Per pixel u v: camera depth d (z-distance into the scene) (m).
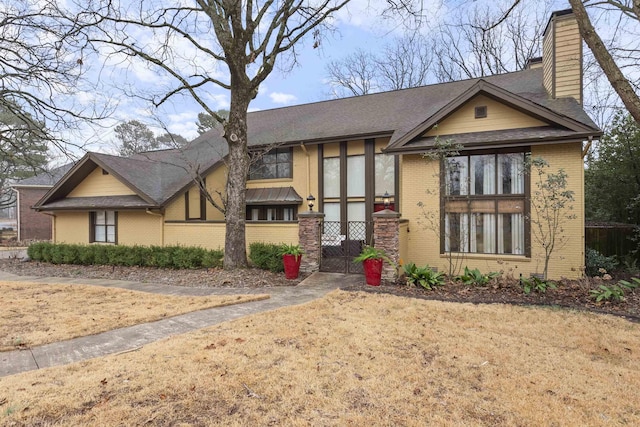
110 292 7.93
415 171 10.09
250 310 6.23
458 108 9.72
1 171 25.50
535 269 8.86
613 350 4.45
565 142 8.34
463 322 5.44
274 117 17.41
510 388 3.48
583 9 7.09
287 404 3.15
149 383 3.46
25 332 5.09
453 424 2.88
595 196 13.97
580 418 3.00
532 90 11.16
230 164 10.07
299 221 9.63
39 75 11.09
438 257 9.82
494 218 9.41
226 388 3.39
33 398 3.16
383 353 4.27
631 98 6.73
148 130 31.25
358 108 15.19
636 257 11.02
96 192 14.56
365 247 8.72
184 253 10.88
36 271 11.74
